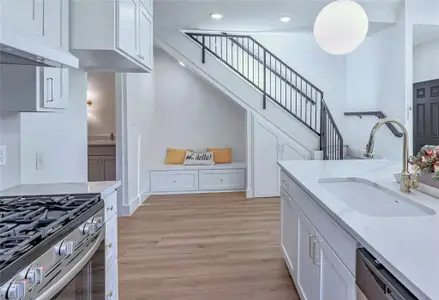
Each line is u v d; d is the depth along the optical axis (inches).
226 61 252.7
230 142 271.9
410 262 39.2
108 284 81.0
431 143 183.2
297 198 97.7
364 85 244.8
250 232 159.9
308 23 215.8
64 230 52.5
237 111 270.7
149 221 179.0
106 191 79.4
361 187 94.3
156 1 174.9
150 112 251.6
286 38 274.2
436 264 38.7
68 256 53.4
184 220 180.4
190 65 227.3
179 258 130.3
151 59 117.5
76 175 113.3
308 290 84.4
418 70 222.2
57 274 49.9
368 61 238.7
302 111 274.8
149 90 247.1
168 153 264.5
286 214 116.0
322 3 177.8
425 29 195.5
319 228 73.3
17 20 58.7
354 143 261.3
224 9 186.9
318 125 272.7
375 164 124.6
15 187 82.5
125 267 122.4
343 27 109.9
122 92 185.8
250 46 274.4
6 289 38.3
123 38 88.5
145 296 102.4
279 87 275.3
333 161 134.3
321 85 276.5
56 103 82.6
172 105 267.1
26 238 45.3
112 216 84.6
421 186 75.3
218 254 133.8
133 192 200.5
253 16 199.2
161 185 246.4
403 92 195.0
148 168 243.8
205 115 269.3
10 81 75.0
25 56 57.5
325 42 114.3
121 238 152.9
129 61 100.4
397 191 77.2
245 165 254.5
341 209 62.2
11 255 40.6
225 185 252.1
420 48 220.1
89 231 61.4
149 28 114.1
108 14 84.5
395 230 50.4
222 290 105.9
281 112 233.5
